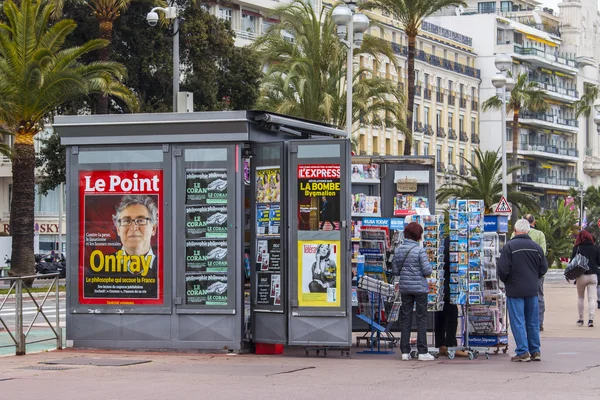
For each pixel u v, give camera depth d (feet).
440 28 344.69
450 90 346.33
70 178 57.26
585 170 451.12
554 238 247.50
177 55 120.78
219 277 55.42
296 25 140.46
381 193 66.44
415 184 66.28
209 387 42.73
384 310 59.21
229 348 55.26
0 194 258.98
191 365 50.47
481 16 372.99
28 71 126.52
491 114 373.20
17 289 56.49
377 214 65.05
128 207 56.54
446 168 339.57
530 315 53.67
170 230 55.98
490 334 57.26
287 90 137.28
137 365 50.55
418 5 167.22
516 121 305.94
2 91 128.67
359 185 66.44
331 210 54.49
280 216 55.21
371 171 66.23
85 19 166.50
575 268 78.59
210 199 55.52
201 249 55.62
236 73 184.44
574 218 251.19
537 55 394.93
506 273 53.01
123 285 56.59
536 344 53.57
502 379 45.65
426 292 53.67
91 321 57.06
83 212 57.11
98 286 56.95
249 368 49.32
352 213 64.75
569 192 400.47
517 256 53.01
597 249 79.05
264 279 55.72
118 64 134.10
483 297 56.75
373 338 58.85
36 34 131.23
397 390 41.96
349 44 92.63
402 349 53.88
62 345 59.00
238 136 54.90
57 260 200.44
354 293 61.26
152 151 56.24
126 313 56.54
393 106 146.72
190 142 55.62
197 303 55.62
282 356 55.16
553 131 420.36
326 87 138.82
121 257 56.59
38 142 236.43
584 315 91.40
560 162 426.51
